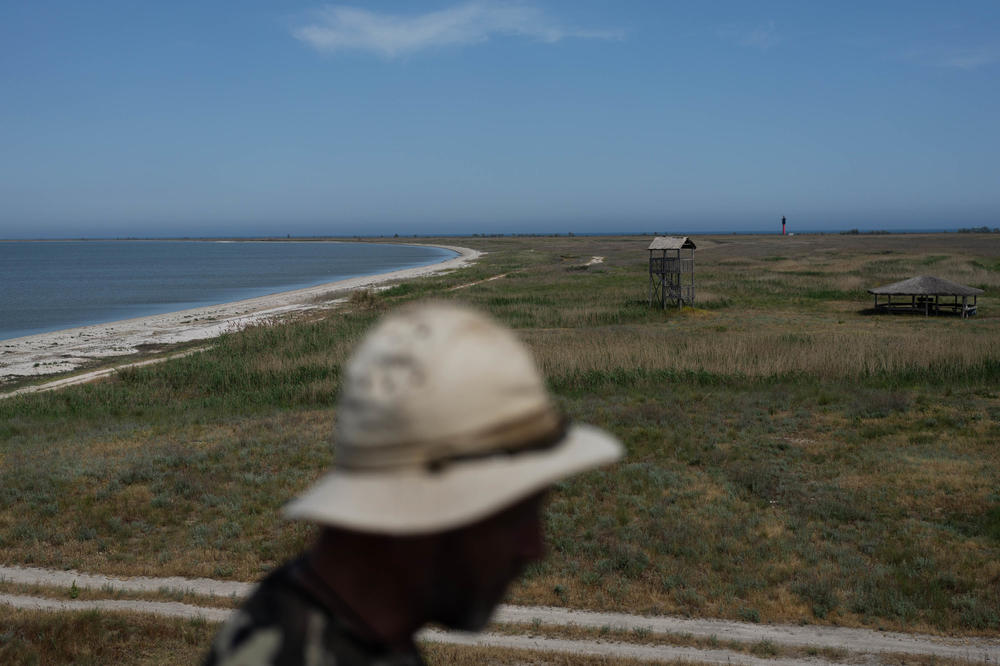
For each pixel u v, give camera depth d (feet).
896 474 47.91
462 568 2.97
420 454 2.77
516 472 2.81
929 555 36.70
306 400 76.59
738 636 29.81
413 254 612.29
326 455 53.36
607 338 96.37
